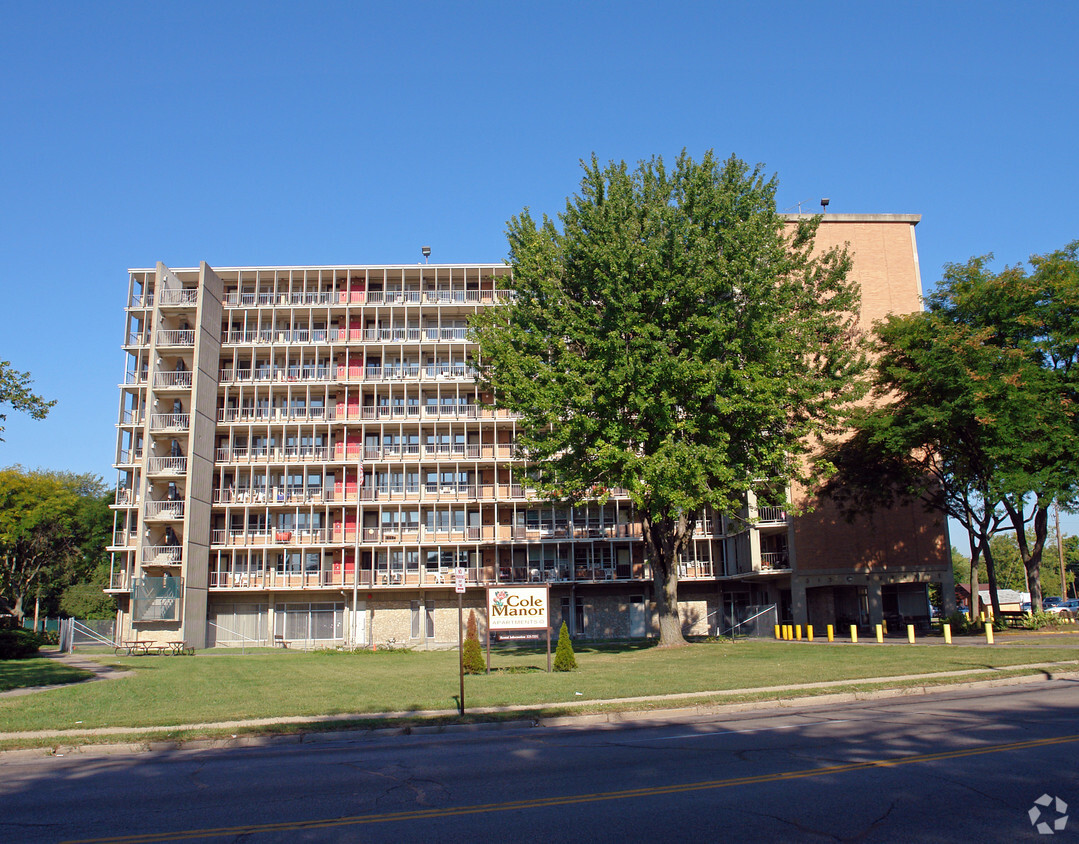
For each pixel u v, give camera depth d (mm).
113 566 54094
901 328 37875
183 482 54719
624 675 22094
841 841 6961
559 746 12742
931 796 8305
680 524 33500
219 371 57625
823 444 41812
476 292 59500
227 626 55625
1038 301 35469
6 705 18766
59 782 11055
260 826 8133
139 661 36906
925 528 48688
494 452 56500
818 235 51656
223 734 14516
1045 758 9922
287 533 55812
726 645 33656
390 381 56906
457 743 13633
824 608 50500
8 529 65938
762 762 10422
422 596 56375
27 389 26719
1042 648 25516
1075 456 33312
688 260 26688
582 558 58094
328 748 13570
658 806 8312
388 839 7473
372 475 57406
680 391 26656
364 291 60188
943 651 25641
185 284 59281
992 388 32562
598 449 26859
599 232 28203
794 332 30094
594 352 27859
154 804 9344
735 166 29609
